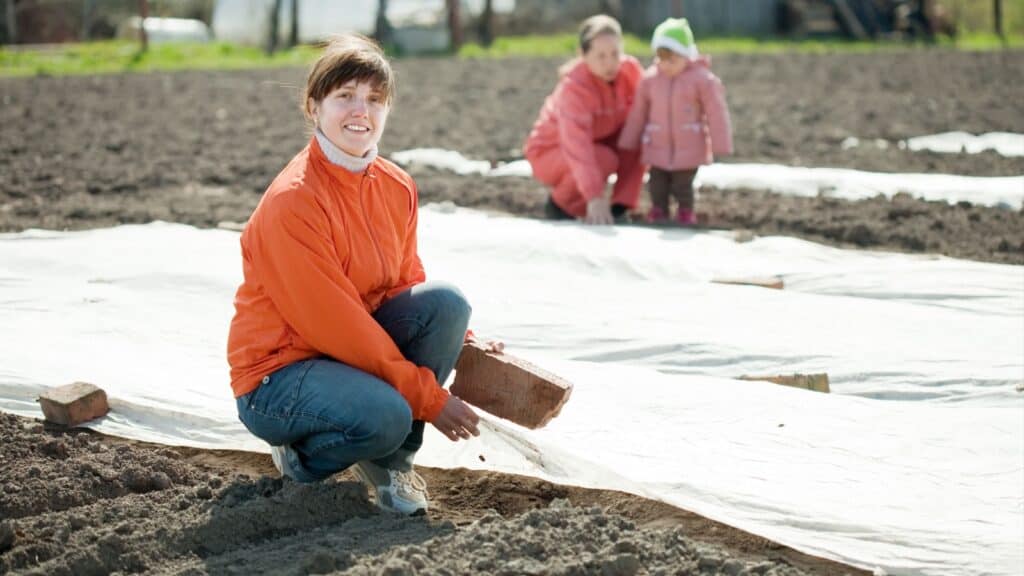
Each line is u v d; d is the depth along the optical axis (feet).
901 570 12.87
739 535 13.67
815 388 18.30
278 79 65.26
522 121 49.24
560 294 22.98
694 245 26.43
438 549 12.23
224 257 24.91
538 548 12.21
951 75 65.00
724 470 15.03
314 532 13.44
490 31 90.79
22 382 17.94
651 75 29.68
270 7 99.86
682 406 16.98
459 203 32.81
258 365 13.74
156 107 53.11
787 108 52.54
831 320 21.11
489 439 15.97
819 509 13.97
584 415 16.69
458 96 58.18
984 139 42.39
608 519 13.02
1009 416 16.49
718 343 19.80
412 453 14.20
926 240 27.99
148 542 12.97
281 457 14.43
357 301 13.43
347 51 13.32
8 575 12.16
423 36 89.71
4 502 14.23
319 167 13.55
